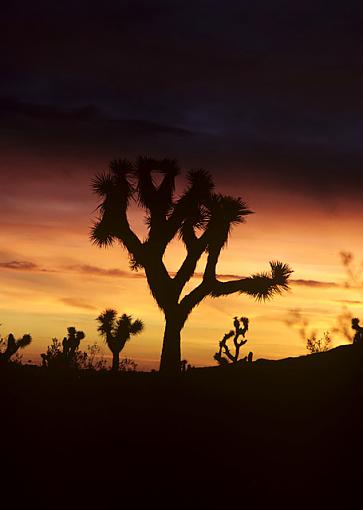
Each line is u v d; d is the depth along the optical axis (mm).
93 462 11055
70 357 24297
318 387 17719
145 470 10758
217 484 10242
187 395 16844
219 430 13367
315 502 9602
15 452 11312
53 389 16984
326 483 10367
